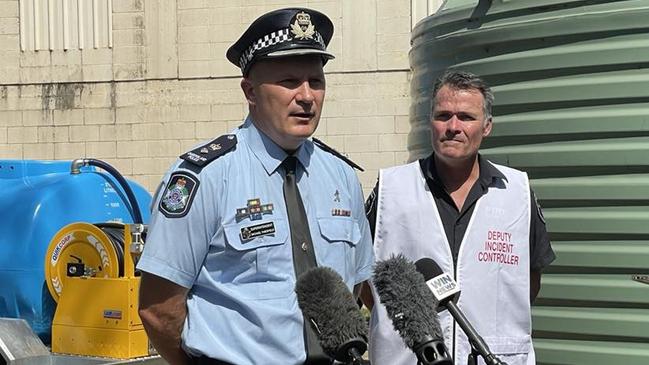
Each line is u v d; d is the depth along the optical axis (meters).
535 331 3.23
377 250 3.16
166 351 2.40
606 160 3.04
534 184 3.19
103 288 4.51
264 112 2.35
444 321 3.01
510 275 3.05
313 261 2.35
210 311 2.32
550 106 3.16
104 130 12.02
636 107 2.99
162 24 11.87
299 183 2.41
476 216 3.07
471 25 3.42
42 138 12.16
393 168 3.24
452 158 3.03
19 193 5.18
